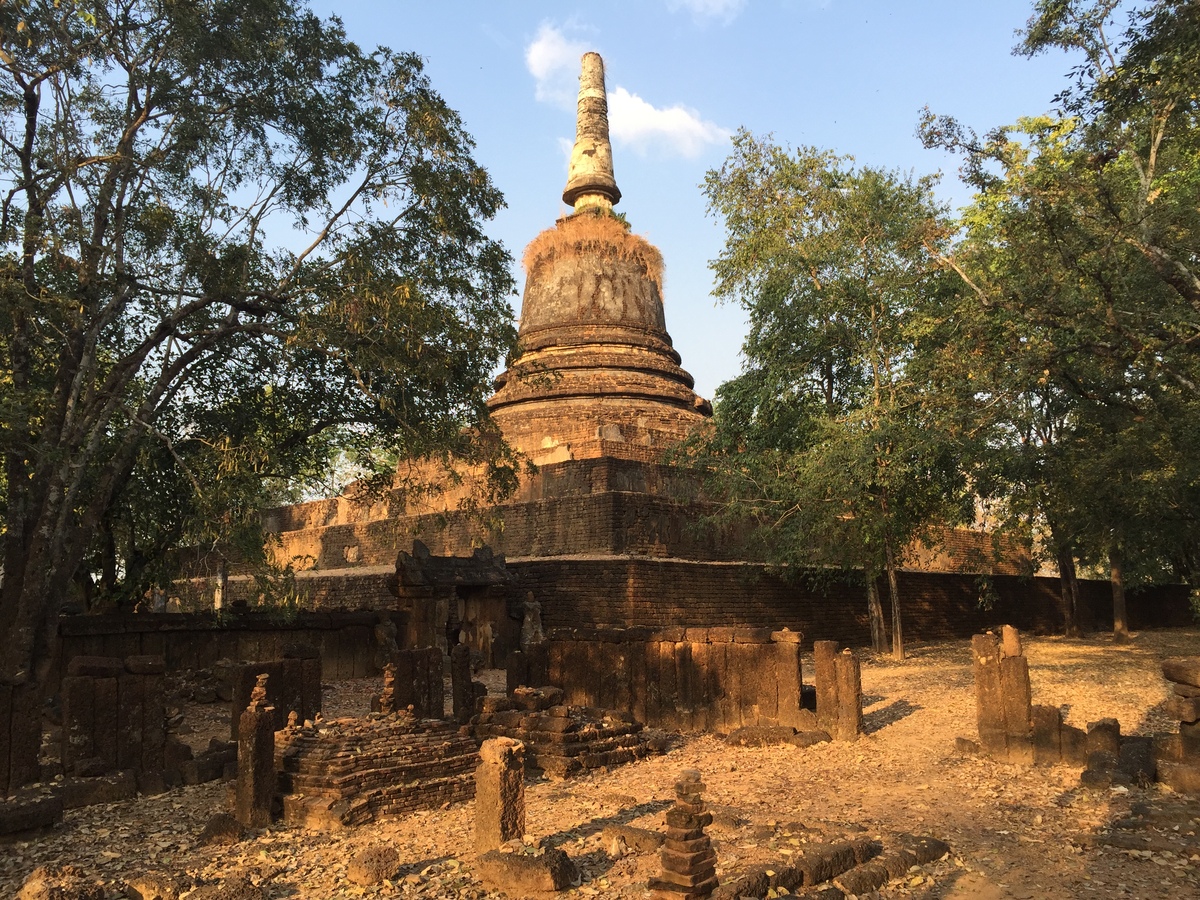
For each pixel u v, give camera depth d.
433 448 19.06
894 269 23.11
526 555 26.72
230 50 16.56
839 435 22.08
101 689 12.30
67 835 10.23
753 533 24.61
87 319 15.63
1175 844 8.93
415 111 18.14
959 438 19.88
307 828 10.29
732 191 25.48
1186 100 15.29
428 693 15.48
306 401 20.67
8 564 14.91
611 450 27.98
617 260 35.75
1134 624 38.12
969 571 28.58
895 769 12.64
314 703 14.55
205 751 13.45
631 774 13.00
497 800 9.14
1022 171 16.73
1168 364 16.58
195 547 20.59
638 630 16.78
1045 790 11.30
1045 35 15.56
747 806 11.00
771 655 15.36
